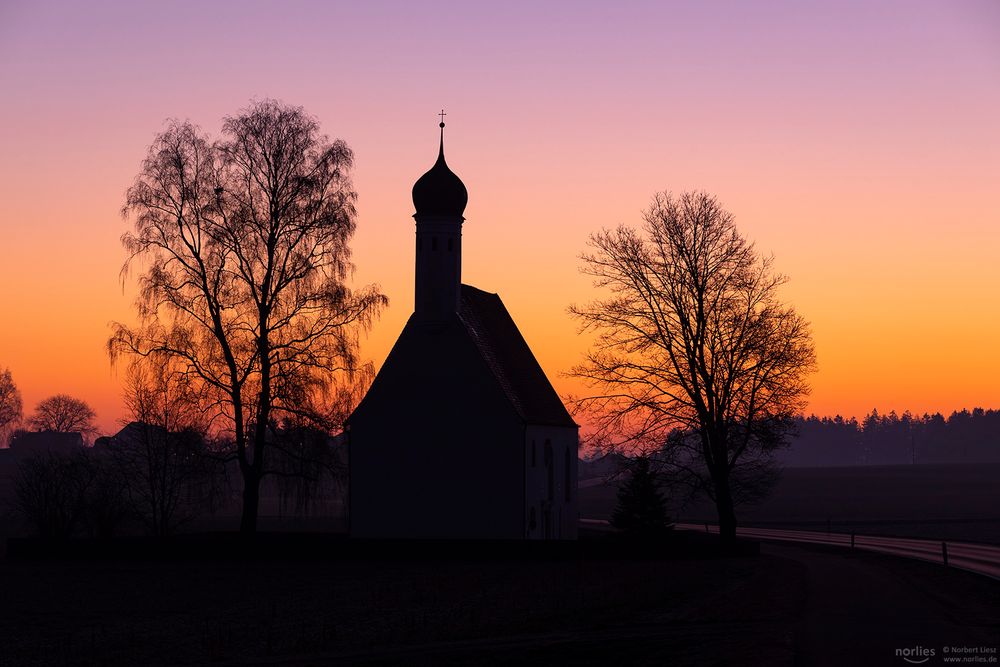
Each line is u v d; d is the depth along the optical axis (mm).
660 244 59688
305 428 54781
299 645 30109
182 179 53812
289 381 53812
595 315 60656
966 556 57344
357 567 53219
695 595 38000
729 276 59031
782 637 26203
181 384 53844
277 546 57469
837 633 26969
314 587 44656
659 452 61094
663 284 59594
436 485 63562
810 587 39375
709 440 59969
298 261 54438
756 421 58469
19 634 33969
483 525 62844
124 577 49031
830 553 61656
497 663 25203
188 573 50625
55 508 60812
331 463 56656
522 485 62656
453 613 35469
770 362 57594
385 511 63875
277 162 54406
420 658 26531
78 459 63562
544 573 48531
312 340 54625
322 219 54125
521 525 62562
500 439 63125
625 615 33062
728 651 24656
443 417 63844
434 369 64250
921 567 49031
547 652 26328
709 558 57125
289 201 54344
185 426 56781
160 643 31828
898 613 31328
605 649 26219
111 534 61844
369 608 37688
